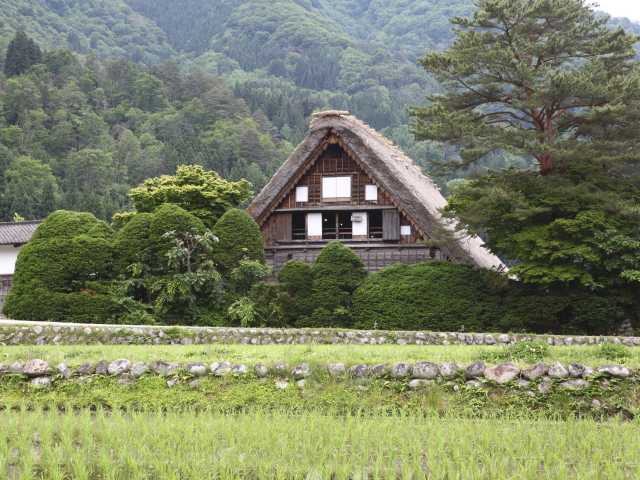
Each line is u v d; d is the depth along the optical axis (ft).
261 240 103.91
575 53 98.58
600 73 92.53
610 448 33.19
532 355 50.31
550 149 90.22
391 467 30.76
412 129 100.27
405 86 528.22
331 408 43.80
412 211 109.19
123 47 645.10
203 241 96.22
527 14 96.12
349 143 112.47
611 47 96.89
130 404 46.68
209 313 94.38
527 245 90.58
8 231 126.52
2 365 49.83
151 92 412.77
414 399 44.73
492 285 94.12
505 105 103.91
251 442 34.40
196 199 117.08
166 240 96.78
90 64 448.24
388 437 35.42
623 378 44.14
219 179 122.83
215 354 54.90
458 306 93.45
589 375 44.27
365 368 46.65
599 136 97.35
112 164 330.34
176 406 45.83
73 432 36.42
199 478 29.45
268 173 323.78
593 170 95.50
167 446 33.86
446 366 45.78
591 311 88.22
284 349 59.62
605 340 73.61
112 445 34.01
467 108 103.60
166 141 360.28
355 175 116.37
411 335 75.00
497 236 95.35
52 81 402.52
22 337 72.49
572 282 91.04
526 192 94.07
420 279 95.86
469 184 94.89
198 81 441.27
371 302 96.02
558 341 73.92
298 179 117.08
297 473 30.04
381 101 475.72
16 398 48.06
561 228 89.40
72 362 50.60
